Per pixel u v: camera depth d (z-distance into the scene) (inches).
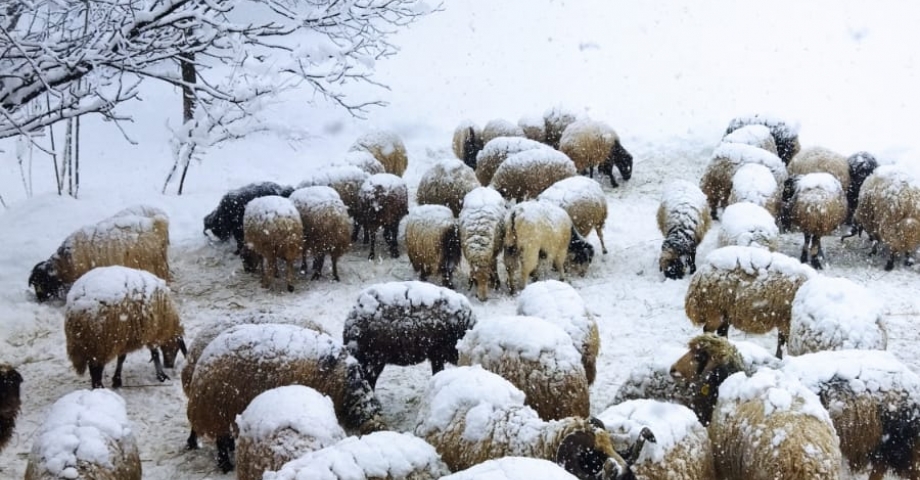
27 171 797.2
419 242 529.0
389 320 385.1
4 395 337.4
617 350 444.1
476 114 970.7
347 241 545.6
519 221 513.0
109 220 501.7
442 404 296.4
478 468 221.9
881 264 552.4
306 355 338.6
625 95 1017.5
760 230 502.6
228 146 844.0
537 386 325.4
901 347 440.5
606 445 264.4
